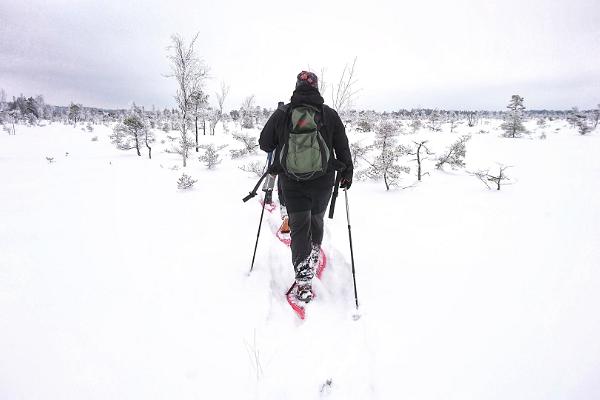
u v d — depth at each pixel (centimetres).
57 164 1275
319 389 182
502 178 652
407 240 388
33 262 327
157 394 175
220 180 830
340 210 530
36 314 238
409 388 177
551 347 198
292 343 218
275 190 653
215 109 2575
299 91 245
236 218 483
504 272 296
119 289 276
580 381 171
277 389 181
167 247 370
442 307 247
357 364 198
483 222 443
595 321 219
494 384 175
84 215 505
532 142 1830
